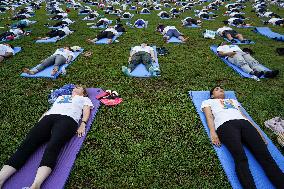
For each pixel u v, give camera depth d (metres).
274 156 4.83
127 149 5.04
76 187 4.22
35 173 4.29
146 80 7.96
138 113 6.21
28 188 3.96
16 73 8.37
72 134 5.02
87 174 4.45
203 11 19.64
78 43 11.63
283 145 5.06
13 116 6.09
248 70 8.30
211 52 10.43
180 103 6.67
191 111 6.31
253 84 7.75
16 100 6.75
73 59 9.39
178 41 11.89
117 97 6.84
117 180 4.35
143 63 8.76
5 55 9.62
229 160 4.71
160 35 13.08
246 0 27.22
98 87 7.50
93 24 15.47
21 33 12.74
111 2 25.64
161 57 9.83
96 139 5.29
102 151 4.98
